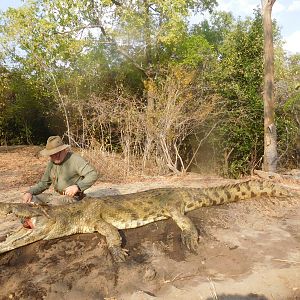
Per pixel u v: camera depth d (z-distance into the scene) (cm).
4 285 482
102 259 520
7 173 1229
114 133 1355
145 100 1582
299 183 966
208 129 1437
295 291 469
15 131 2366
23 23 1666
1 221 671
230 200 683
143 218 595
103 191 902
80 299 461
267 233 598
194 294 457
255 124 1473
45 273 498
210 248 553
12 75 2152
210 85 1498
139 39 1709
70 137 1306
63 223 550
